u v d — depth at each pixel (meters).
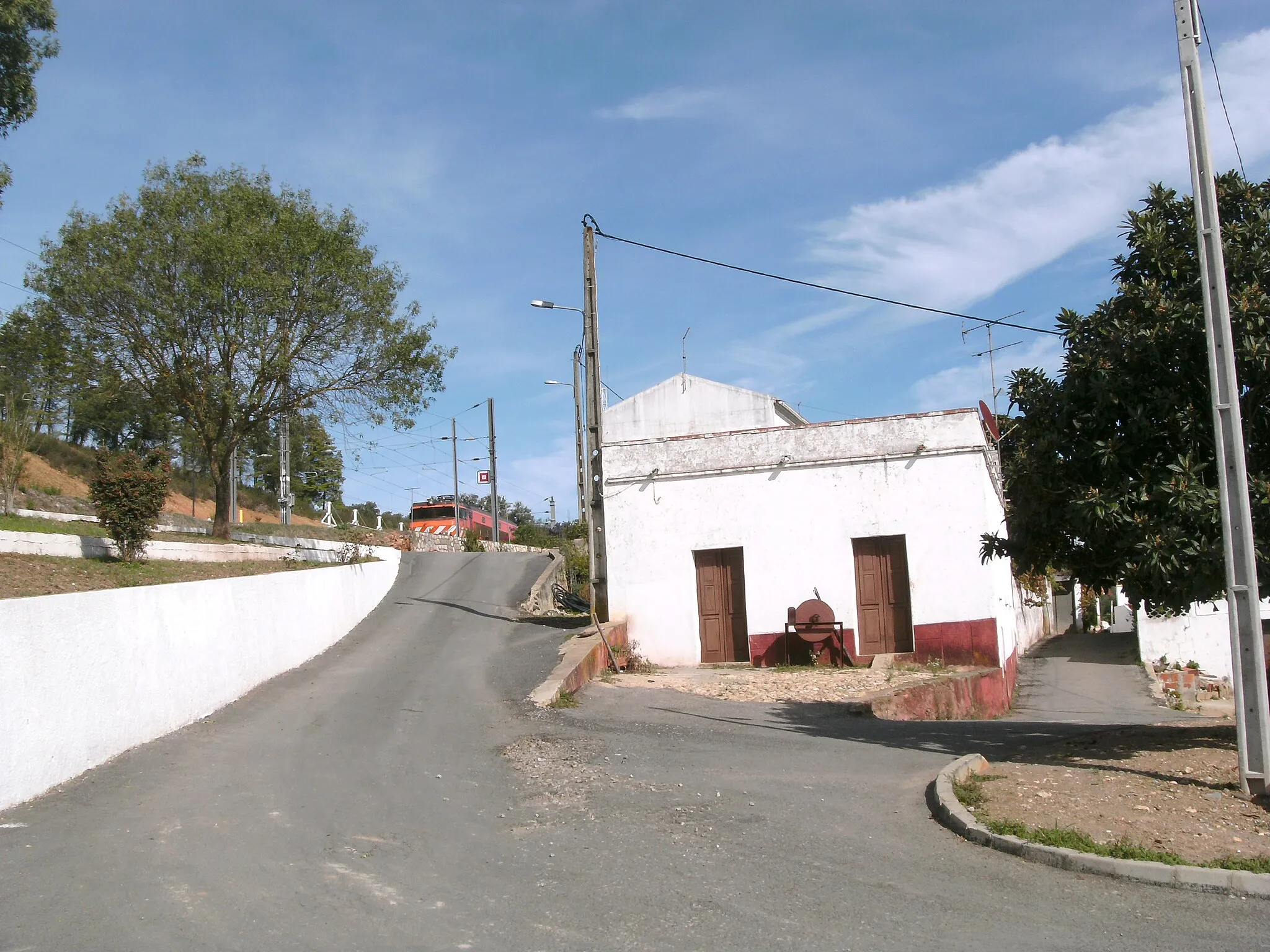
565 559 36.22
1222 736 10.12
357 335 23.41
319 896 5.92
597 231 21.06
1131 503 8.63
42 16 15.59
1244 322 8.44
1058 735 11.29
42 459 36.62
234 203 21.95
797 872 6.38
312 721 11.82
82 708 8.98
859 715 13.17
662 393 34.88
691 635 20.03
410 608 24.17
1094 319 9.37
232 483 35.03
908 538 19.09
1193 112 7.93
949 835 7.19
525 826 7.51
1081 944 5.16
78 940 5.20
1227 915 5.57
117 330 21.62
